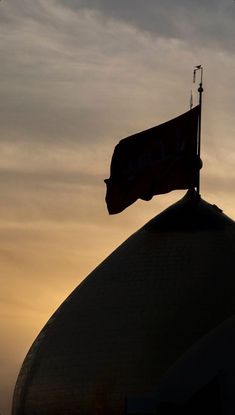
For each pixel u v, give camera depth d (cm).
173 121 6850
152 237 7169
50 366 7200
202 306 6875
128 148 6825
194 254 7044
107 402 6925
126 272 7125
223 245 7069
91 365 7019
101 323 7062
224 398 5753
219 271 6969
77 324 7150
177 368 5884
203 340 5900
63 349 7156
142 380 6838
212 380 5784
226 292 6906
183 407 5809
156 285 7012
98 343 7031
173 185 6881
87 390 7012
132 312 6994
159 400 5841
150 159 6850
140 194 6869
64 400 7112
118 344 6956
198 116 6875
